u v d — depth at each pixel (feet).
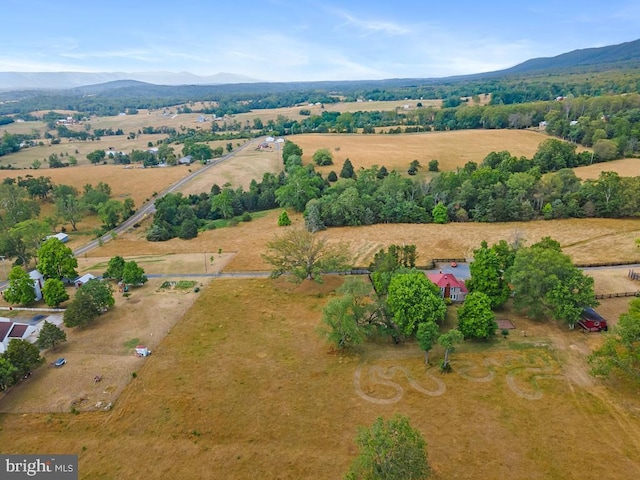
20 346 167.02
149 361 179.22
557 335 188.85
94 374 170.71
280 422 141.69
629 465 120.26
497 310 213.46
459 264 274.77
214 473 122.21
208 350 186.39
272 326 206.39
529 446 128.06
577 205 355.77
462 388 155.74
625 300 214.69
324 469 122.11
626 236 304.71
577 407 143.84
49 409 151.12
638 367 156.25
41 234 327.88
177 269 288.30
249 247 333.21
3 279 286.66
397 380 162.09
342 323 176.24
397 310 183.32
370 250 308.40
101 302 217.56
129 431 139.64
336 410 146.72
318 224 363.35
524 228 339.98
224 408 148.97
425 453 107.34
